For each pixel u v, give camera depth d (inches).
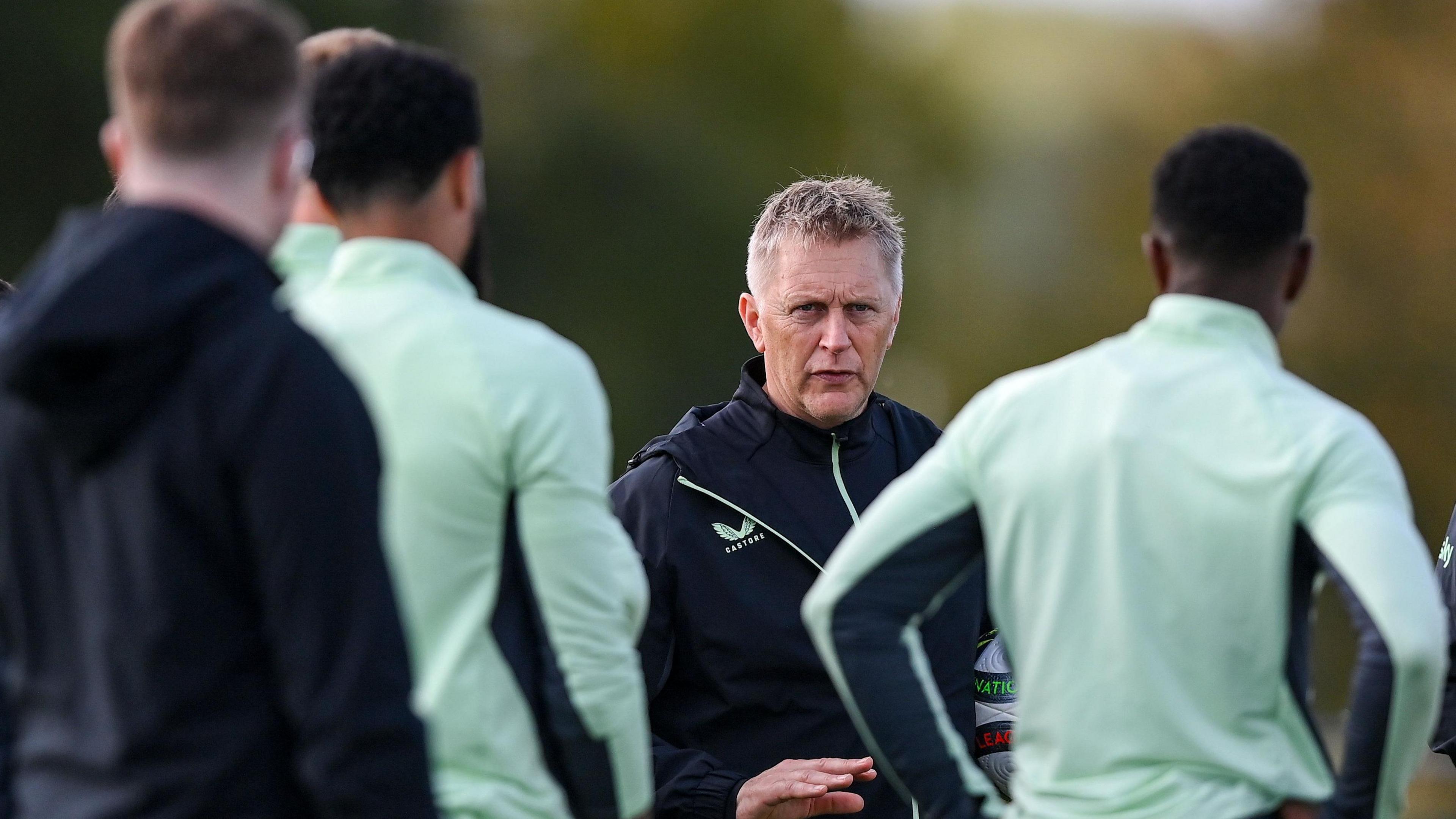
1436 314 3267.7
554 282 3142.2
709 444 475.5
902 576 326.0
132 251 255.3
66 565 262.1
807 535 463.8
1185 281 325.1
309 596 256.1
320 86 331.6
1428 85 3373.5
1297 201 321.7
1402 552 289.6
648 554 463.2
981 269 3914.9
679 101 3371.1
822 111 3523.6
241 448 255.8
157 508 254.5
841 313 469.7
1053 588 314.8
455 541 316.8
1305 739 305.7
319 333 323.9
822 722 454.6
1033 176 4082.2
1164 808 299.9
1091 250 3900.1
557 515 322.3
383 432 317.7
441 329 324.5
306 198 349.1
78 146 2439.7
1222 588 302.5
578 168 3189.0
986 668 472.1
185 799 253.4
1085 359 329.4
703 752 453.7
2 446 266.4
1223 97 3644.2
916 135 3715.6
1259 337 320.8
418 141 328.5
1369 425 309.1
